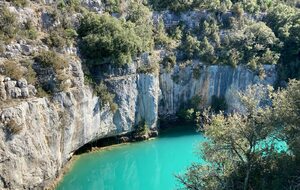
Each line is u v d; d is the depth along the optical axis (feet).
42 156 142.31
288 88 110.63
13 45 147.33
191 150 195.42
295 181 99.91
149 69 204.13
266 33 239.09
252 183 108.27
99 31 183.11
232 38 236.22
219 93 232.73
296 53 243.81
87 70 179.01
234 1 256.11
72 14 181.27
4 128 127.75
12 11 154.40
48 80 151.64
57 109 152.76
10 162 128.47
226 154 113.60
